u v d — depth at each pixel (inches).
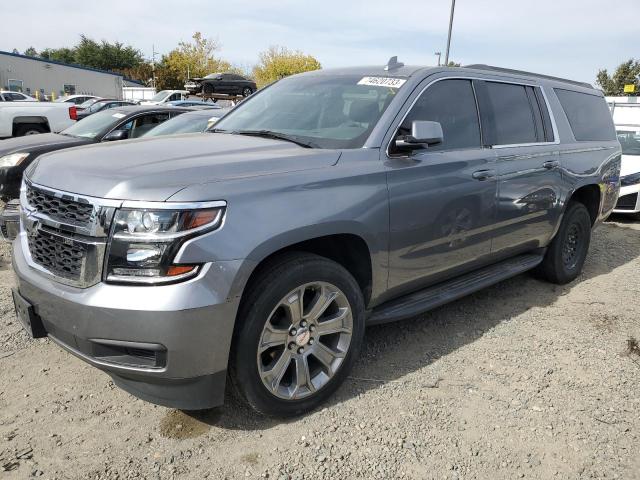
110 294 97.7
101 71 2116.1
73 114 551.8
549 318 182.2
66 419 117.2
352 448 111.6
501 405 129.0
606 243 296.5
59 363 140.0
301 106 154.9
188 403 106.3
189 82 951.6
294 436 114.7
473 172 154.9
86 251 101.0
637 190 354.0
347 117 142.7
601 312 189.6
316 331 120.7
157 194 98.4
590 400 132.6
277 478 102.5
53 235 107.6
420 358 150.3
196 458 107.0
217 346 103.0
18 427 113.7
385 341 159.9
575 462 110.4
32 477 99.7
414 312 143.7
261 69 2223.2
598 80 1777.8
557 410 127.9
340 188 121.0
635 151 399.9
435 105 151.2
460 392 133.9
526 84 190.2
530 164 178.2
